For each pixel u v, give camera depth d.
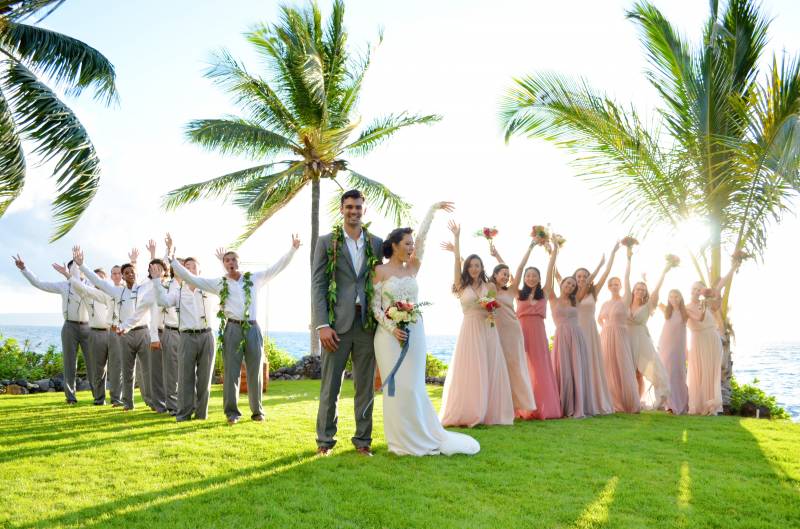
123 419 6.77
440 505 3.42
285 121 15.91
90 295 8.58
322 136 15.42
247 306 6.37
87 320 9.02
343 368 4.80
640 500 3.58
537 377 7.28
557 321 7.71
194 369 6.68
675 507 3.46
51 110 6.93
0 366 11.77
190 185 14.91
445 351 66.94
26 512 3.27
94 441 5.19
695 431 6.08
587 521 3.21
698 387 8.20
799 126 6.48
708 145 8.53
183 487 3.73
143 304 7.55
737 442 5.43
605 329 8.37
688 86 8.77
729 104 8.62
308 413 7.14
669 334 8.41
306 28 15.77
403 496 3.57
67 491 3.66
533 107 9.33
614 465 4.42
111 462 4.39
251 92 15.53
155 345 7.30
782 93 7.54
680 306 8.41
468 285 6.76
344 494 3.60
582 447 5.11
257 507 3.34
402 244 4.84
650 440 5.50
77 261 7.96
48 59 7.49
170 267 7.02
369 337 4.80
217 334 6.33
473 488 3.76
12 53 7.44
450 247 6.87
